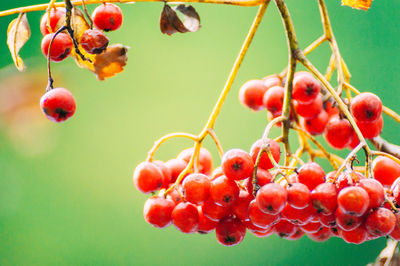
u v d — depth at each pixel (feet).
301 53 1.27
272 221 1.23
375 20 2.67
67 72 2.26
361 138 1.24
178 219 1.26
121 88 2.70
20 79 1.79
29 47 2.55
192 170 1.31
